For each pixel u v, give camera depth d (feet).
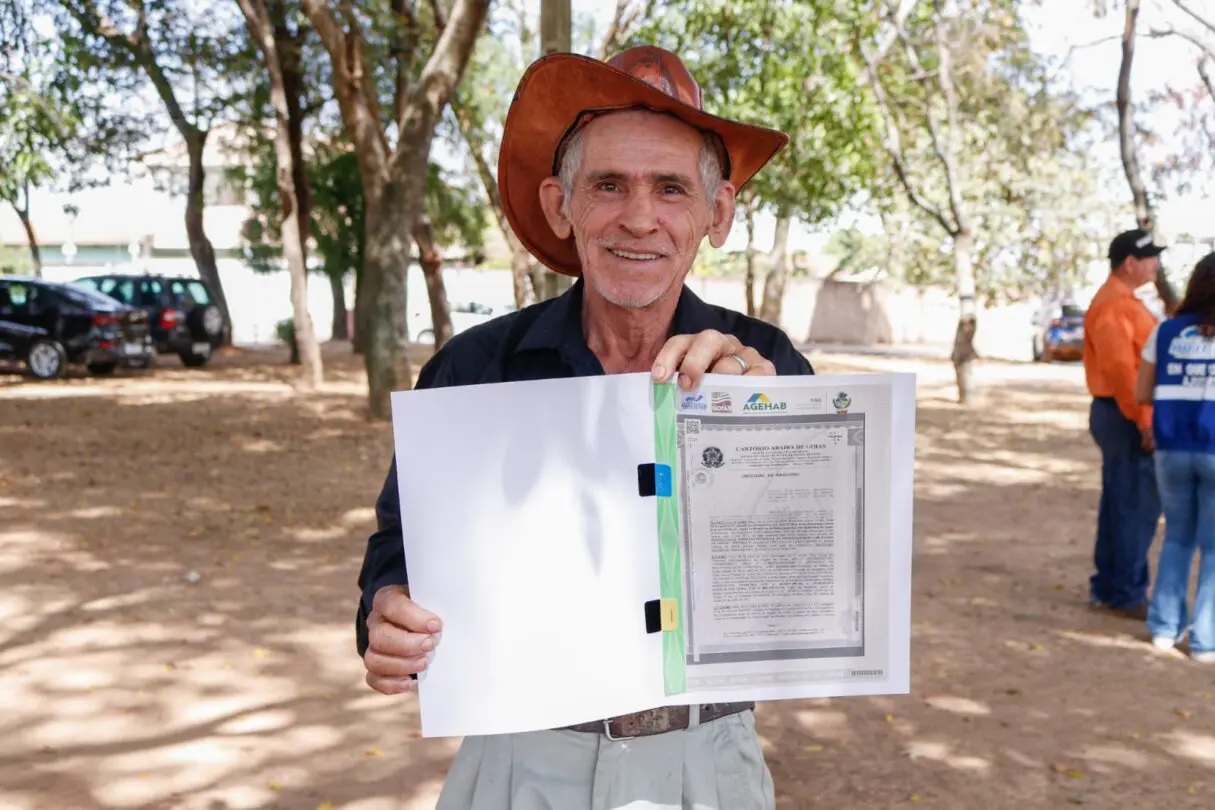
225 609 19.83
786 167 59.47
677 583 5.23
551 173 6.10
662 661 5.23
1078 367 94.12
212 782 12.73
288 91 58.39
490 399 5.15
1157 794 12.64
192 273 152.35
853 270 159.33
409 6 50.01
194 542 25.13
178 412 48.83
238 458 37.14
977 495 33.50
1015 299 126.62
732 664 5.27
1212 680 16.66
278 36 57.21
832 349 118.73
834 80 54.39
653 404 5.18
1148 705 15.55
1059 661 17.54
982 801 12.42
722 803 5.90
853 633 5.31
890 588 5.30
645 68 5.57
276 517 28.02
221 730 14.29
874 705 15.57
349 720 14.74
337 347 103.19
